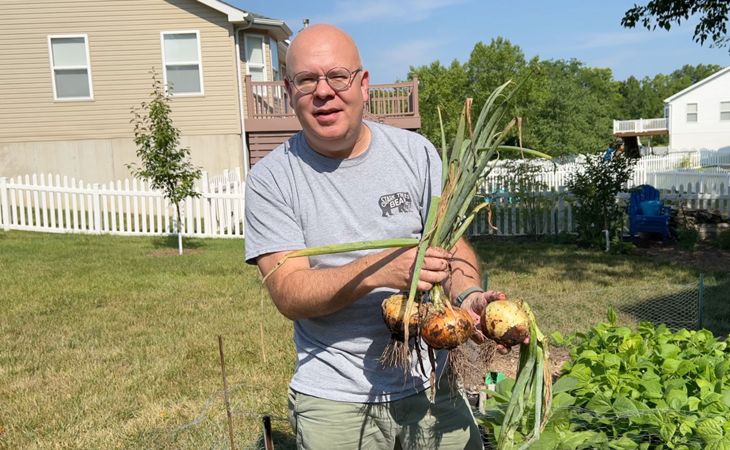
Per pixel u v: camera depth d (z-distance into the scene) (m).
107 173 17.23
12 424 4.12
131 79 17.05
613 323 4.07
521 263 9.92
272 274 2.08
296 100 1.98
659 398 2.86
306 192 2.12
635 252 10.90
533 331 1.91
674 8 10.51
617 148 12.09
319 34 1.97
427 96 33.81
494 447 2.85
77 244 12.10
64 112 17.06
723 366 3.10
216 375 4.93
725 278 8.28
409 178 2.19
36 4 16.66
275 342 5.72
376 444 2.19
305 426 2.19
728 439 2.35
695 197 13.09
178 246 12.08
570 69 71.00
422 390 2.17
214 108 17.17
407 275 1.81
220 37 16.98
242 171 17.47
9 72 16.88
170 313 6.88
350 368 2.12
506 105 1.95
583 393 2.93
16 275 8.93
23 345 5.79
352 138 2.04
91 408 4.36
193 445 3.67
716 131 42.12
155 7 16.81
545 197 13.09
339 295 1.88
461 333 1.81
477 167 1.89
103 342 5.85
